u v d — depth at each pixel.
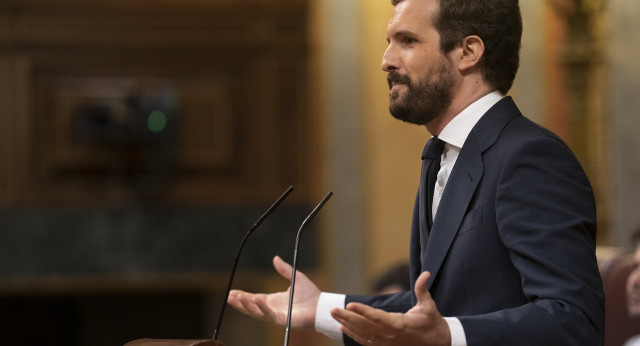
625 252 10.90
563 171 4.62
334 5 16.48
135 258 16.20
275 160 16.95
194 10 16.89
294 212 16.73
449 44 5.05
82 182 16.38
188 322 20.34
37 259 15.93
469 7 5.03
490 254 4.69
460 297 4.74
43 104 16.39
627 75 16.00
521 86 16.08
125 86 16.62
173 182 16.64
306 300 5.66
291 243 16.64
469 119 5.08
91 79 16.56
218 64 17.00
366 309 3.91
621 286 10.42
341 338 5.54
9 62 16.30
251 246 16.52
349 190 16.38
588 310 4.25
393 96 5.17
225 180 16.89
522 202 4.54
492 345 4.06
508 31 5.12
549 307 4.20
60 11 16.45
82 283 16.06
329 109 16.45
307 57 17.12
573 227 4.43
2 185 16.17
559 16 16.12
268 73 17.02
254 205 16.69
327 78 16.48
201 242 16.42
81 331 20.20
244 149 17.00
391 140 16.28
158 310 20.30
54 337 20.16
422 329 3.96
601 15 16.08
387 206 16.23
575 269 4.33
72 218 16.08
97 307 20.20
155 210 16.30
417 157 16.27
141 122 15.77
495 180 4.74
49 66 16.45
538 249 4.38
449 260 4.82
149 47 16.72
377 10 16.44
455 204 4.88
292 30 17.11
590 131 16.12
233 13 16.97
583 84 16.16
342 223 16.34
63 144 16.34
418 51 5.08
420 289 4.02
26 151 16.23
